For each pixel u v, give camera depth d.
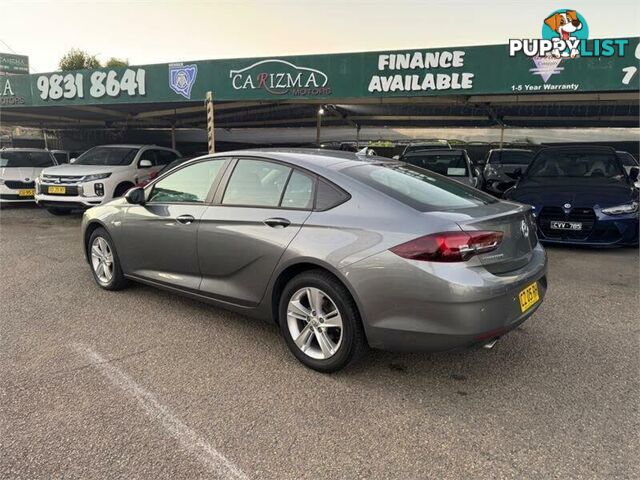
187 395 2.89
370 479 2.18
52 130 27.80
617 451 2.37
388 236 2.82
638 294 4.89
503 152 13.51
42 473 2.19
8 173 11.19
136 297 4.71
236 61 12.01
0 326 3.94
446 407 2.78
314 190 3.29
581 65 9.72
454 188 3.60
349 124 23.59
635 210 6.38
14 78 14.22
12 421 2.59
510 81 10.18
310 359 3.21
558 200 6.64
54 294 4.80
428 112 18.56
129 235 4.45
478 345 2.79
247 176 3.69
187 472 2.21
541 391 2.96
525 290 2.98
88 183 9.41
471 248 2.69
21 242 7.59
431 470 2.24
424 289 2.67
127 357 3.39
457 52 10.38
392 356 3.45
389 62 10.88
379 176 3.35
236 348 3.56
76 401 2.80
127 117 20.16
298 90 11.70
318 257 3.03
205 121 22.22
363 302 2.87
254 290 3.48
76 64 33.25
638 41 9.32
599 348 3.58
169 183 4.25
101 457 2.31
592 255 6.62
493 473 2.21
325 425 2.60
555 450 2.38
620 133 22.56
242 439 2.46
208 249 3.73
